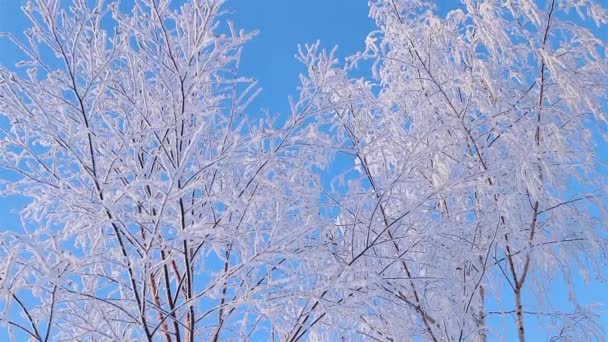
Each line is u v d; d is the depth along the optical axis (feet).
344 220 15.69
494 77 17.31
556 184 16.03
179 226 12.69
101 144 12.90
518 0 17.21
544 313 17.08
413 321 15.70
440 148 16.74
